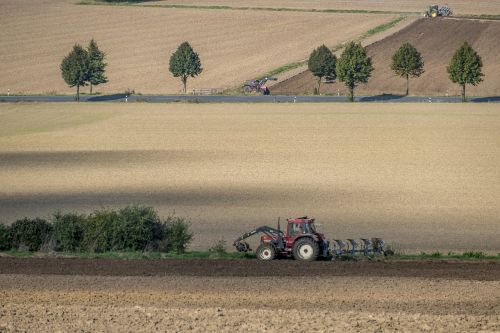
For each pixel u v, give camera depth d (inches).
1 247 5969.5
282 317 4010.8
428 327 3853.3
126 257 5561.0
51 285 4714.6
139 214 5994.1
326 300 4407.0
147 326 3848.4
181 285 4726.9
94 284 4749.0
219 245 5890.8
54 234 5930.1
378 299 4426.7
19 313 4062.5
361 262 5408.5
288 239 5556.1
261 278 4904.0
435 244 6176.2
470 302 4375.0
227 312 4094.5
